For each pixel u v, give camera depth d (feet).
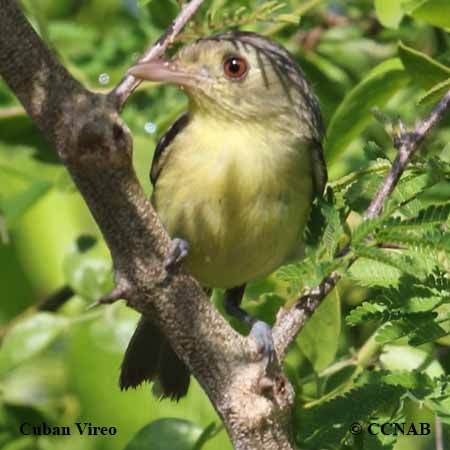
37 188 45.42
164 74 35.88
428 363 33.06
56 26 47.14
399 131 28.50
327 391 33.42
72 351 42.39
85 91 23.24
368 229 25.08
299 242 37.01
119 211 23.90
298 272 25.85
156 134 42.01
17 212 45.27
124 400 42.60
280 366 26.55
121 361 41.68
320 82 44.96
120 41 47.26
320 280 25.45
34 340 40.98
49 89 23.02
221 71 35.94
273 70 36.29
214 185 35.58
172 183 36.27
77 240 42.52
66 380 43.68
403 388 26.96
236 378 25.93
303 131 36.65
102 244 42.52
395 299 26.32
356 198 29.43
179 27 26.43
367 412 26.91
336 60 46.32
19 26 22.91
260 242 36.29
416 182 28.12
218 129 36.09
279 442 26.32
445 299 26.09
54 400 43.32
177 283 24.90
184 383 39.19
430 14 34.01
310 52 45.83
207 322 25.43
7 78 23.12
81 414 42.83
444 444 31.24
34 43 23.00
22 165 45.93
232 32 37.01
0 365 40.57
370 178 29.60
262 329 30.27
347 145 36.91
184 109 42.09
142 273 24.66
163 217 36.52
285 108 36.37
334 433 26.91
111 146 22.88
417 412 34.35
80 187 23.68
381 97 36.06
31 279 50.72
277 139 36.14
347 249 27.22
